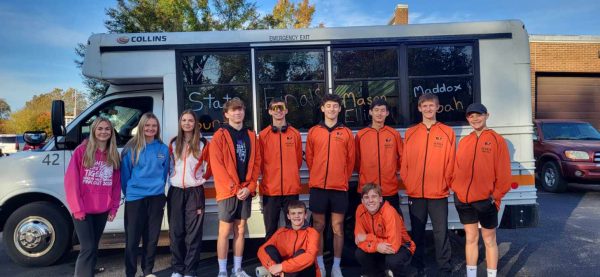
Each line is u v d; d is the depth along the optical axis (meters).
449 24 5.07
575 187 11.35
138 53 5.00
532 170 5.03
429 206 4.38
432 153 4.31
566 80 16.95
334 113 4.48
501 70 5.06
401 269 4.17
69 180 4.11
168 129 4.99
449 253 4.38
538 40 16.48
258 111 5.05
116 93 5.46
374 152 4.58
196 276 4.72
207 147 4.53
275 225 4.58
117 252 6.18
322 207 4.49
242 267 5.29
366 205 4.26
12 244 5.23
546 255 5.56
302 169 5.04
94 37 5.00
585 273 4.89
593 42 16.52
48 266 5.41
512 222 5.00
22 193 5.16
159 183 4.46
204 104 5.04
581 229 6.91
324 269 4.63
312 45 5.04
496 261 4.27
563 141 10.65
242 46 5.01
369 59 5.07
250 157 4.44
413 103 5.08
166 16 16.97
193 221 4.51
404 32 5.06
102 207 4.26
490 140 4.11
